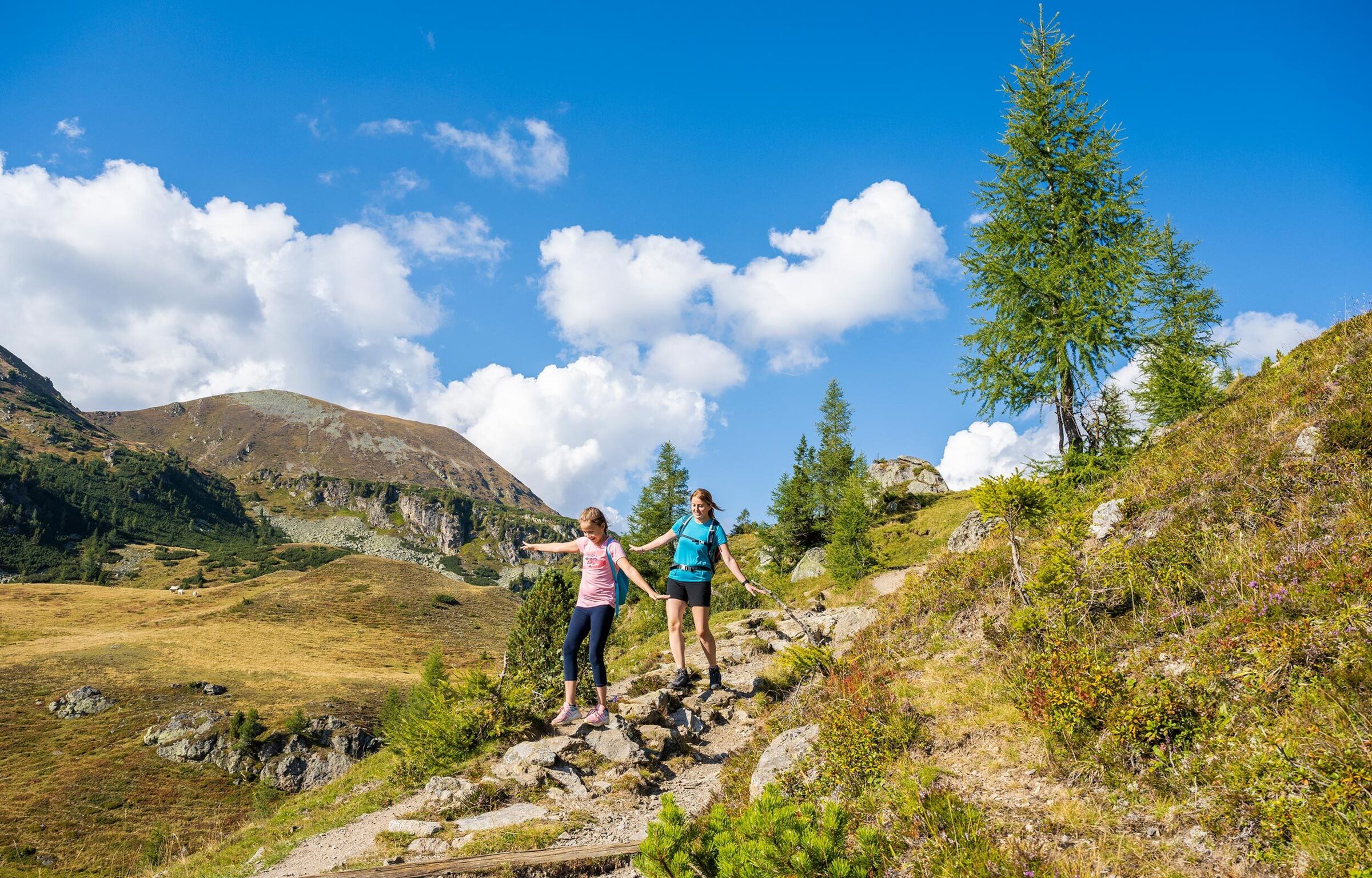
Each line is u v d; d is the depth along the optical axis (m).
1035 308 19.36
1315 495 6.13
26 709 69.62
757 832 3.71
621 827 6.13
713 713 9.27
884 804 4.71
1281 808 3.34
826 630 15.03
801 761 5.89
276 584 172.38
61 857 45.00
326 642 116.62
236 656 96.50
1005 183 20.22
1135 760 4.34
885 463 57.03
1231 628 4.93
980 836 3.86
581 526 6.91
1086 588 6.73
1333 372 8.23
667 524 53.78
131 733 66.12
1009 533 8.53
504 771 7.33
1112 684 4.82
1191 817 3.68
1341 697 3.78
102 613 135.00
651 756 7.77
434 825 6.38
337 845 6.61
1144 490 8.59
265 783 59.91
